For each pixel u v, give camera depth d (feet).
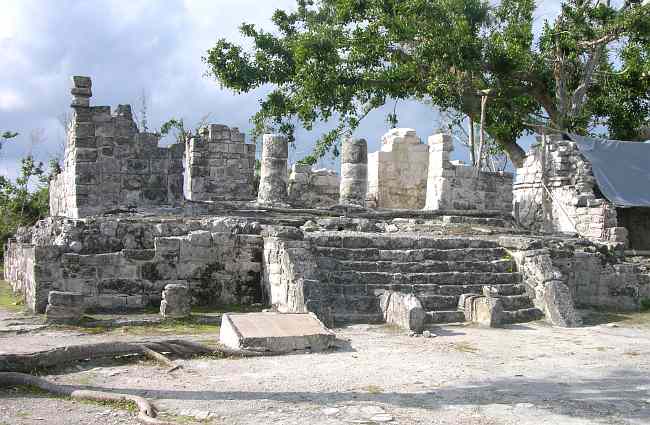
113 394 20.67
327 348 29.86
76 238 39.17
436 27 71.56
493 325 38.42
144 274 40.29
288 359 27.73
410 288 40.68
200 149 69.72
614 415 20.35
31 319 35.01
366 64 78.23
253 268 43.16
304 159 85.76
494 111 88.17
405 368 26.40
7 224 97.19
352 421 18.93
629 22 72.13
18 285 49.62
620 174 68.54
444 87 75.25
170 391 21.98
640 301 50.34
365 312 38.19
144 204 51.88
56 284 37.93
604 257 50.70
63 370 24.77
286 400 21.06
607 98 85.30
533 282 43.47
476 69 73.46
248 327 29.84
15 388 22.11
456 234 54.34
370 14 77.61
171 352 27.76
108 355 26.27
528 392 22.99
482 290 42.01
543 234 58.44
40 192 111.04
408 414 19.79
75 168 49.96
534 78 80.53
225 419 18.97
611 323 41.86
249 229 43.73
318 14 88.58
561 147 68.90
